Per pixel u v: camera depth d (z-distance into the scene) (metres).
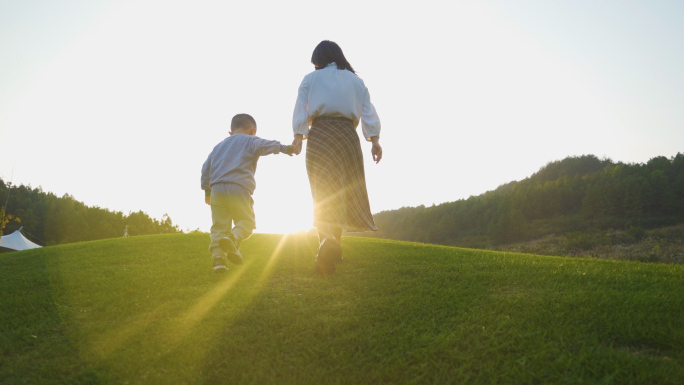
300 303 3.03
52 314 3.07
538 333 2.29
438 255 5.08
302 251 5.73
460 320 2.57
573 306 2.67
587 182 98.12
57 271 4.88
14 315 3.07
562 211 93.50
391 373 2.06
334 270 3.76
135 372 2.16
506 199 101.12
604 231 74.88
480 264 4.23
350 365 2.15
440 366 2.08
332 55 3.73
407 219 124.69
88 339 2.57
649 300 2.70
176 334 2.58
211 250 3.81
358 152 3.53
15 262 6.15
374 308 2.84
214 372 2.14
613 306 2.62
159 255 6.01
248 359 2.26
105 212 80.81
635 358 1.98
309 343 2.40
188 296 3.38
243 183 3.76
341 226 3.49
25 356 2.40
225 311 2.93
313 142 3.48
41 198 76.12
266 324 2.66
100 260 5.74
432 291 3.18
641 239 66.88
